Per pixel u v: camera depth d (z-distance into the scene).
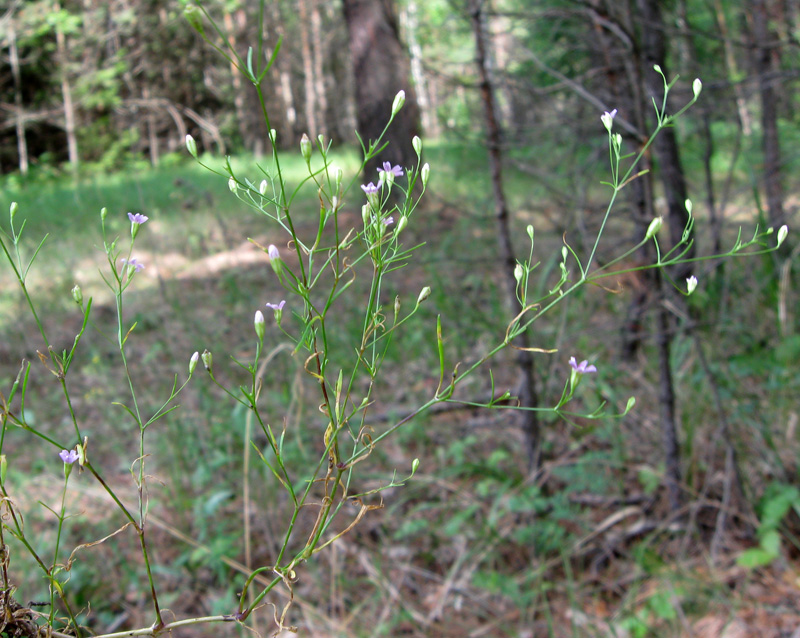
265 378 4.50
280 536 3.31
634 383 3.98
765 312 4.03
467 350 4.73
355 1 8.59
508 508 3.21
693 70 4.07
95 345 5.36
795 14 4.99
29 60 21.22
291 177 11.98
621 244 3.54
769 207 4.85
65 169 20.86
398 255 1.10
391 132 8.62
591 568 3.10
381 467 3.83
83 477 3.70
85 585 2.88
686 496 3.25
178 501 3.31
